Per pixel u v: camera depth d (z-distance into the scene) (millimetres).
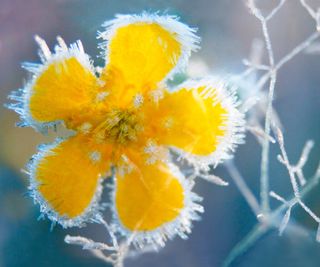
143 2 145
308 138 146
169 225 117
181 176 117
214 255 142
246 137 143
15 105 116
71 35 146
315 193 141
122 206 117
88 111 116
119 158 117
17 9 146
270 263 140
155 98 116
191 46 115
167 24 115
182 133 117
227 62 145
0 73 144
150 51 116
